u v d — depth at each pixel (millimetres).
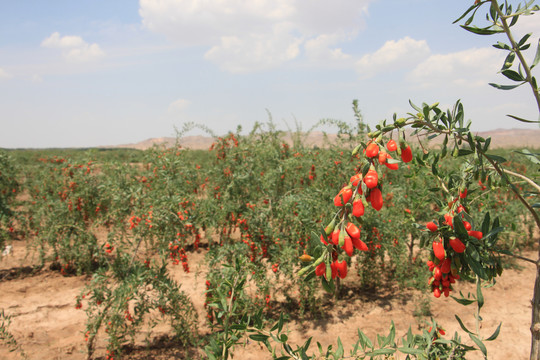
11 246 7168
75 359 4168
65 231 6344
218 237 7922
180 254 4836
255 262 4977
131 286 3971
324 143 7828
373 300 5473
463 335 4527
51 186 9172
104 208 7496
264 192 6711
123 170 8141
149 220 4668
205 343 4438
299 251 5098
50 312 5109
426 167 1725
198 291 5691
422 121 1329
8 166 8602
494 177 1527
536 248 7246
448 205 1504
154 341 4566
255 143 8141
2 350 4254
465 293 5633
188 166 8633
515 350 4238
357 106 5957
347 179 6445
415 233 5867
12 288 5723
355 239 1036
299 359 1438
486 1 1211
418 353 1465
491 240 1395
